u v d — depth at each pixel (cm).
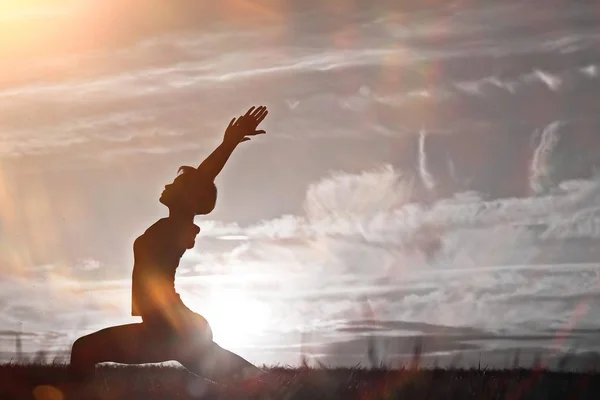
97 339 704
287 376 794
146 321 705
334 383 795
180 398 776
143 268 708
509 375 877
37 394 740
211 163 737
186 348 708
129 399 763
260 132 753
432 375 834
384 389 785
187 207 722
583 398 791
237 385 735
